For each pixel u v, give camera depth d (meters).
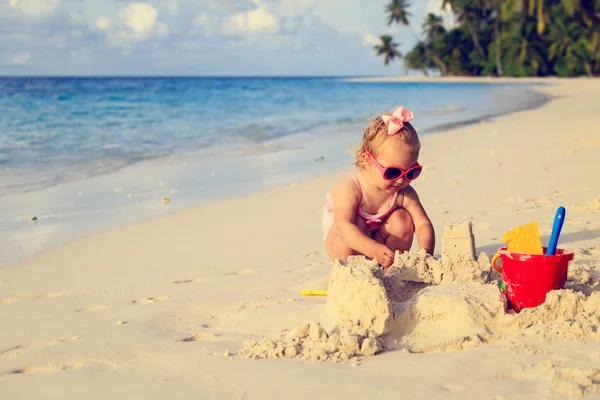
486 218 5.58
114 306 3.82
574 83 50.81
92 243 5.70
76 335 3.27
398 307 2.97
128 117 20.77
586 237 4.68
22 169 10.10
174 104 28.98
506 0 60.56
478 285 3.09
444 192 6.98
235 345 2.94
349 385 2.37
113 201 7.70
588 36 62.38
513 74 71.62
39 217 6.84
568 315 2.84
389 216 3.98
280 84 81.75
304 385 2.39
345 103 29.83
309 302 3.51
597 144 10.52
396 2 82.56
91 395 2.45
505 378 2.37
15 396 2.48
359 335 2.74
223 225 6.26
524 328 2.81
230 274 4.47
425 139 13.38
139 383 2.54
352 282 2.92
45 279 4.57
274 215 6.64
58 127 17.03
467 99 31.47
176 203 7.52
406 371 2.48
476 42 75.56
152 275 4.56
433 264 3.33
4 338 3.26
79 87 57.38
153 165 10.70
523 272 2.93
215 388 2.43
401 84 69.75
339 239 3.91
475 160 9.57
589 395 2.18
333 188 4.05
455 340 2.74
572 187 6.85
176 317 3.53
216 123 18.48
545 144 11.04
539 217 5.47
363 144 3.86
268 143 13.70
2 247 5.60
